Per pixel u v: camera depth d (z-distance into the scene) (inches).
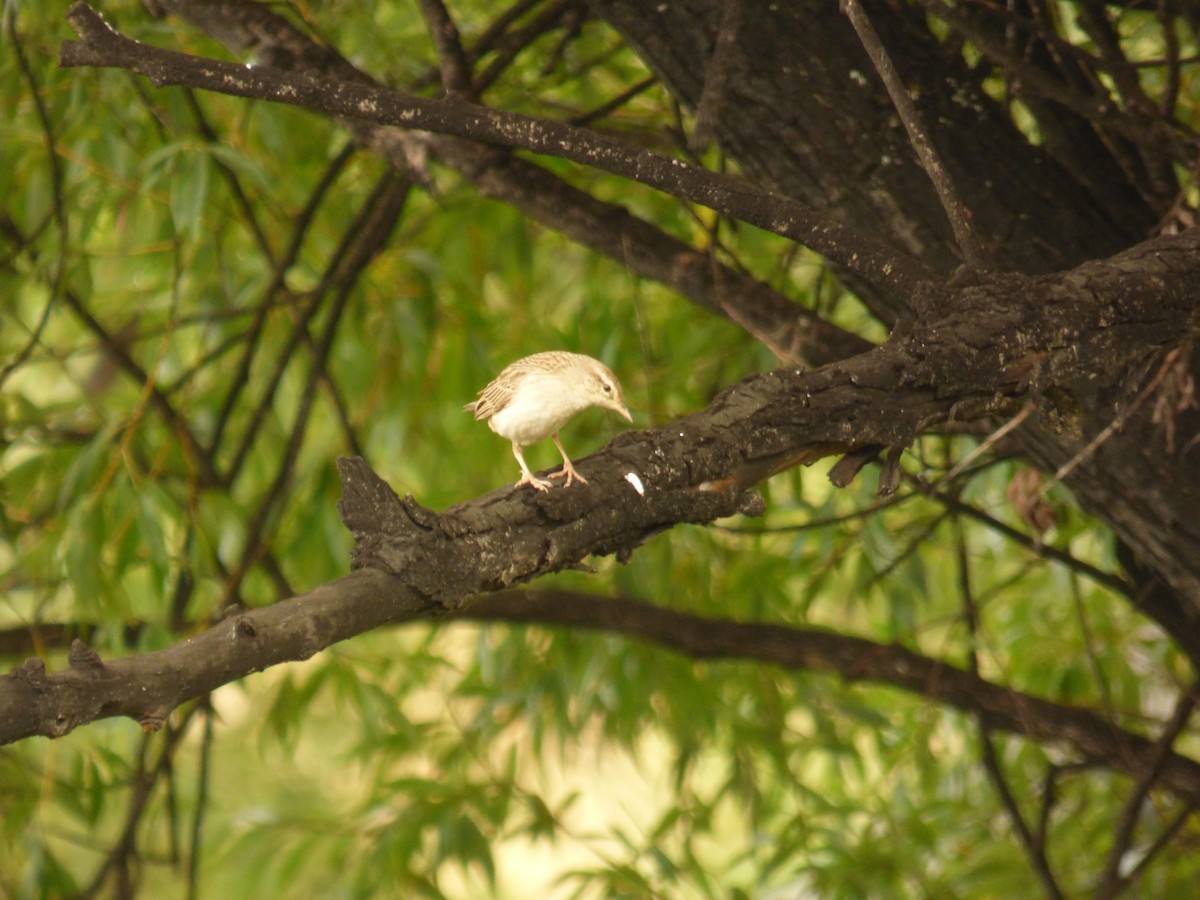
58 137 395.2
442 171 477.7
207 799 498.0
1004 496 410.9
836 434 190.9
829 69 277.4
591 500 171.9
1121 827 371.6
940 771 508.7
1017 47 310.5
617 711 473.1
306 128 449.1
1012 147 283.6
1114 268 219.8
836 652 419.2
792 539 476.1
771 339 316.5
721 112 283.0
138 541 374.3
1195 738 526.6
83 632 402.3
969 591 418.6
